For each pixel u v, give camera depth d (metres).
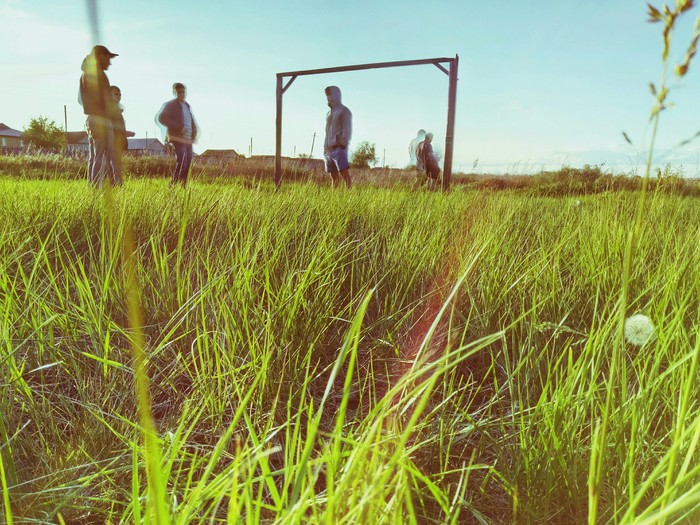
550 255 2.14
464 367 1.76
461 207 4.13
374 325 1.88
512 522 1.06
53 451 1.28
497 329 1.83
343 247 2.42
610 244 2.42
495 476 1.17
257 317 1.74
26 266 2.36
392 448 0.97
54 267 2.44
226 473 0.92
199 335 1.66
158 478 0.52
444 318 1.98
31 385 1.60
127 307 1.90
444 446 1.27
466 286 2.01
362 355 1.82
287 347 1.58
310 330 1.75
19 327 1.68
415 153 10.10
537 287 2.03
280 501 0.79
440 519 1.05
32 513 1.07
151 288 2.08
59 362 1.44
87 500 1.14
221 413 1.33
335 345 1.86
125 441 1.19
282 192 4.42
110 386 1.47
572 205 4.23
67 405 1.43
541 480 1.08
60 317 1.77
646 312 1.58
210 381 1.44
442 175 7.51
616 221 2.63
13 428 1.32
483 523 1.01
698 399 1.21
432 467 1.22
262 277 2.19
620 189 3.12
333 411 1.55
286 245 2.48
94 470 1.20
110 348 1.66
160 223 2.99
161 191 3.91
